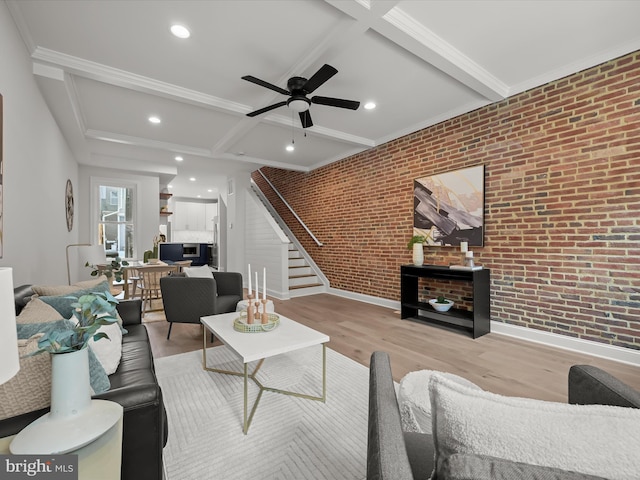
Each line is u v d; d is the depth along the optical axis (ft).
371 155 16.34
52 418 2.85
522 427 1.63
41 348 2.81
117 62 8.80
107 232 20.22
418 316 13.50
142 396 3.50
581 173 9.05
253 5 6.70
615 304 8.48
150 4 6.63
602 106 8.65
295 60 8.75
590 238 8.91
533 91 10.02
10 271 2.46
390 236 15.35
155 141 15.62
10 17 6.69
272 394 6.97
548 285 9.77
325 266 19.95
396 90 10.56
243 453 5.07
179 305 10.45
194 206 37.99
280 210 25.16
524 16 7.12
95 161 17.92
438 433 1.86
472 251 11.70
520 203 10.38
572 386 3.37
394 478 1.72
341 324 12.52
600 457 1.48
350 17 6.96
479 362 8.59
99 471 2.58
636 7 6.80
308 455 5.02
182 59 8.69
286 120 12.98
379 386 2.98
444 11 6.97
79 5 6.61
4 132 6.25
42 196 9.52
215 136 14.94
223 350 9.71
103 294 3.33
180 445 5.25
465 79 9.28
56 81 8.75
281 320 7.96
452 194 12.35
